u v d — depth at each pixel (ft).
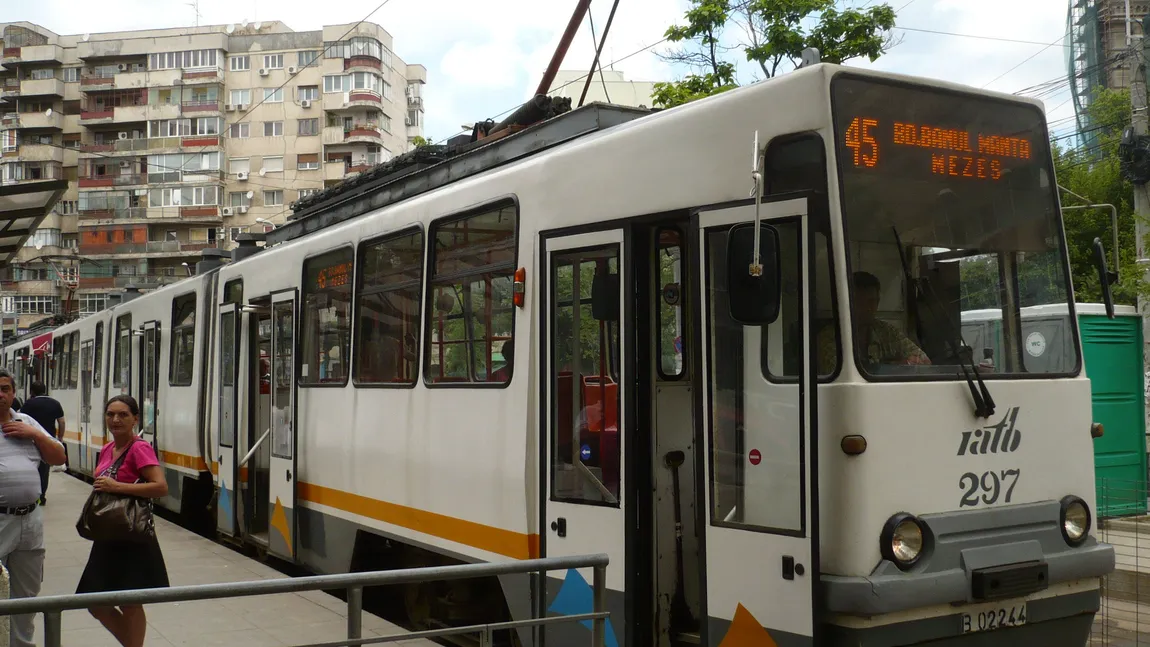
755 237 13.43
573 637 17.44
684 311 17.56
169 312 44.34
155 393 45.96
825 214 14.28
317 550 27.40
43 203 28.81
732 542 14.70
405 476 22.94
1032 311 16.11
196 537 35.94
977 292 15.51
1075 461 15.97
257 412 33.09
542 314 18.66
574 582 17.48
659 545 16.92
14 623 12.97
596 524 17.16
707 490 15.15
